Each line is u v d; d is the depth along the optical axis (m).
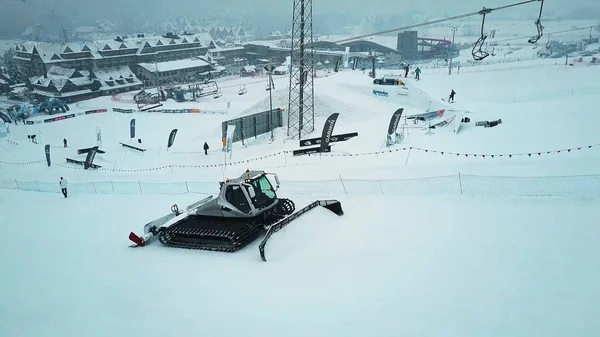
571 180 11.72
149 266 9.75
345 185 14.61
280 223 9.93
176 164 32.28
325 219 10.82
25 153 44.72
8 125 63.50
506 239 8.70
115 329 6.72
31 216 17.27
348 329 5.97
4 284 9.37
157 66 112.38
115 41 126.31
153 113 67.06
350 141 26.59
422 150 21.78
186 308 7.21
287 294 7.32
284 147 30.62
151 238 11.97
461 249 8.44
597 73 51.97
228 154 32.31
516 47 150.62
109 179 27.22
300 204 13.05
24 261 11.04
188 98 87.44
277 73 110.19
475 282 6.98
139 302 7.68
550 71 56.09
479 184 12.52
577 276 6.81
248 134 35.66
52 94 99.50
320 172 19.38
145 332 6.52
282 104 41.59
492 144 21.62
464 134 25.55
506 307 6.12
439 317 6.04
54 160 40.03
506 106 36.38
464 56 141.25
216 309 7.05
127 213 16.30
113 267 9.91
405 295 6.79
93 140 50.75
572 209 10.07
